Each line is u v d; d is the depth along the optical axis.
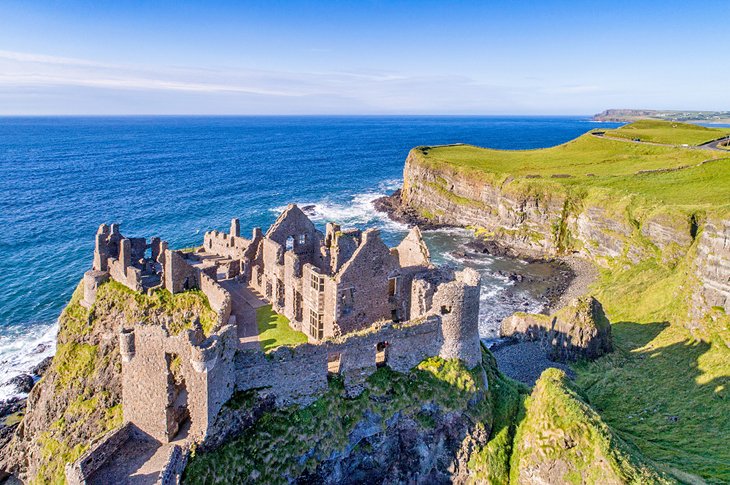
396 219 170.12
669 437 54.69
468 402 48.38
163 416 39.50
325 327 51.31
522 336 84.00
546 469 44.69
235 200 180.38
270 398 42.31
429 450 47.62
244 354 40.84
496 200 155.25
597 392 67.06
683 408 59.44
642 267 106.19
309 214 170.12
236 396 40.97
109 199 172.25
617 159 183.88
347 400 45.59
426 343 49.22
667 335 78.44
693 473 46.19
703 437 53.31
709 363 66.19
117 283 62.09
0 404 68.31
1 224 137.62
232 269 65.56
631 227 115.25
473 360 50.62
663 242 104.62
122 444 39.66
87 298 62.94
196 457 38.28
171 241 130.00
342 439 43.97
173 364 44.69
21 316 89.94
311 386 44.03
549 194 138.12
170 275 57.97
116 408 52.62
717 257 74.56
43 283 102.12
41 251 118.88
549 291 109.44
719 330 71.31
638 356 74.69
